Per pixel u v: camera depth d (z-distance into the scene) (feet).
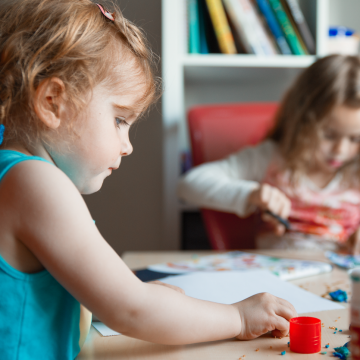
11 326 1.29
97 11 1.59
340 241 4.10
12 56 1.40
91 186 1.59
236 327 1.47
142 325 1.31
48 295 1.35
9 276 1.29
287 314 1.56
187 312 1.38
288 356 1.37
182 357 1.39
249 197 3.91
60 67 1.40
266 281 2.17
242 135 4.76
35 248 1.26
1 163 1.31
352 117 3.79
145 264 2.92
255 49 4.72
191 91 5.91
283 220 3.67
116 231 5.97
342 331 1.56
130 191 5.93
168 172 4.73
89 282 1.26
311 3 4.93
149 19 5.51
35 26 1.43
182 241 5.04
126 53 1.57
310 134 4.01
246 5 4.68
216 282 2.14
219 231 4.33
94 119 1.45
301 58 4.71
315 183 4.37
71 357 1.37
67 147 1.45
